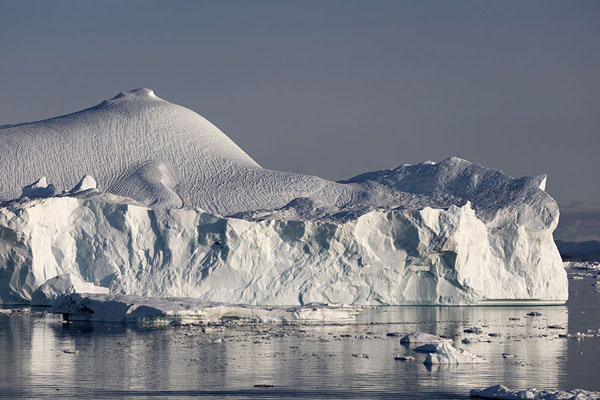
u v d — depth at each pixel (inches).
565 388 4881.9
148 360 5679.1
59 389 4709.6
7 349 6097.4
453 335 7293.3
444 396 4616.1
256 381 4992.6
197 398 4507.9
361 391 4731.8
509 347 6545.3
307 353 6067.9
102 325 7519.7
